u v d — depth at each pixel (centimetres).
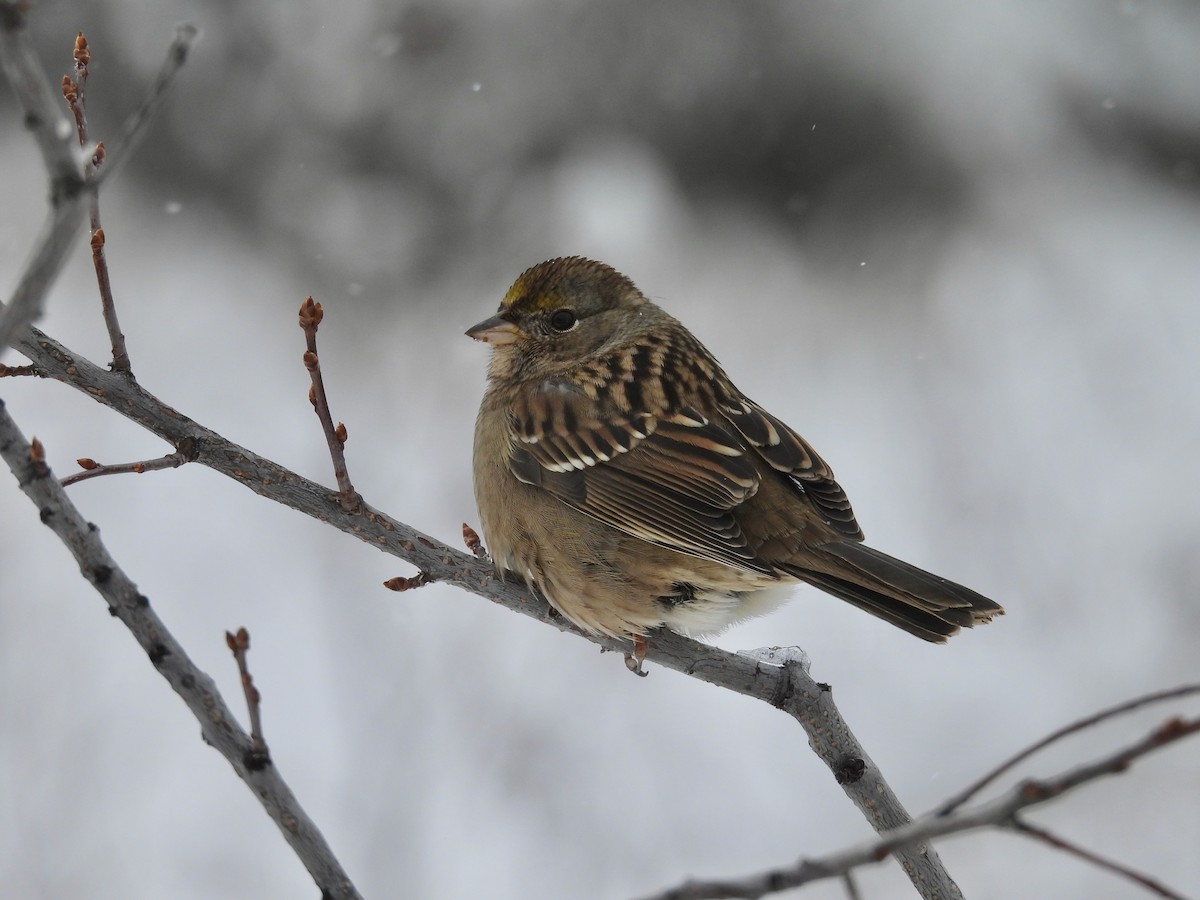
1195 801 1059
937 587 618
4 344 313
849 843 1088
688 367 726
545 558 678
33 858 1036
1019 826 319
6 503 1384
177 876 1044
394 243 1734
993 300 1777
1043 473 1530
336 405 1599
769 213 1831
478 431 743
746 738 1171
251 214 1762
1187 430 1568
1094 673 1268
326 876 384
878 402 1662
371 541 554
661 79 1773
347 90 1752
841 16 1791
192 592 1341
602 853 1072
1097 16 1920
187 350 1647
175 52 322
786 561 642
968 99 1842
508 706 1156
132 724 1163
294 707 1175
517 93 1759
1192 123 1903
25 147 1797
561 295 751
